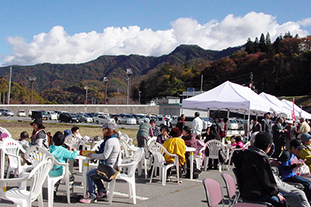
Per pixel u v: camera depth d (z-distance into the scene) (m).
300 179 5.45
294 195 4.33
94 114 50.69
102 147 5.72
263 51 119.19
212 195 3.69
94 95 154.50
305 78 84.38
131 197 6.06
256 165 3.98
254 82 97.50
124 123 47.03
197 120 11.66
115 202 5.71
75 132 8.90
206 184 3.67
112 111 74.62
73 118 45.38
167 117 43.75
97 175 5.35
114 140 5.55
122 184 7.25
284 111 18.27
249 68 102.00
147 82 133.88
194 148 8.38
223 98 12.29
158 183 7.56
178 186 7.30
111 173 5.38
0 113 56.44
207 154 9.62
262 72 95.94
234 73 106.75
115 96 148.25
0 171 6.16
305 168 6.13
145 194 6.41
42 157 5.34
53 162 4.94
